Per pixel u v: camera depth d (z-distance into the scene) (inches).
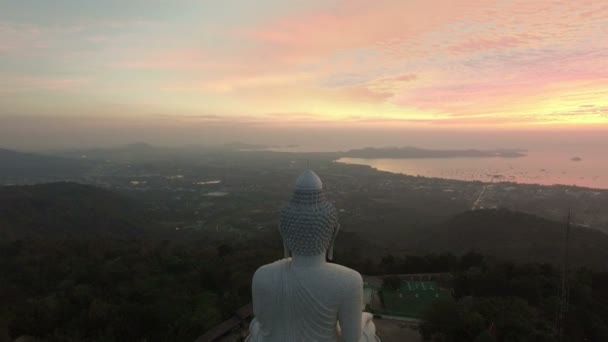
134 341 825.5
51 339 796.0
